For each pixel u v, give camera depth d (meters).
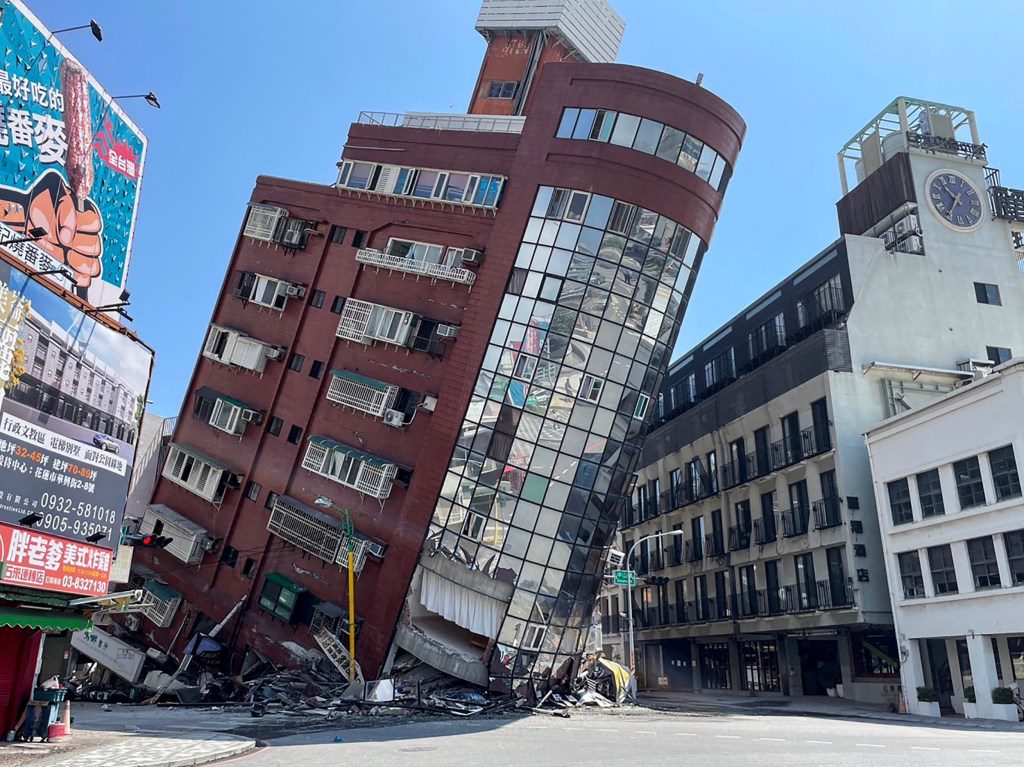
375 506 35.34
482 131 38.41
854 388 40.53
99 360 21.25
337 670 33.34
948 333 42.84
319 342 38.56
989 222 45.94
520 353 34.97
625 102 36.47
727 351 54.94
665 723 25.38
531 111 37.56
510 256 35.88
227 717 25.44
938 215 45.12
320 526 35.25
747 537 46.84
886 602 37.16
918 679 33.38
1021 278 45.16
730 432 49.72
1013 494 29.30
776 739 18.66
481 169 37.53
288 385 38.81
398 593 33.59
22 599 16.36
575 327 35.12
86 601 17.75
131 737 18.09
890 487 35.94
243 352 39.56
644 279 35.94
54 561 17.08
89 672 36.81
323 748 17.12
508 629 33.25
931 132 47.62
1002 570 29.39
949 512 32.12
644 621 59.59
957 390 31.91
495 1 51.06
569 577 34.59
